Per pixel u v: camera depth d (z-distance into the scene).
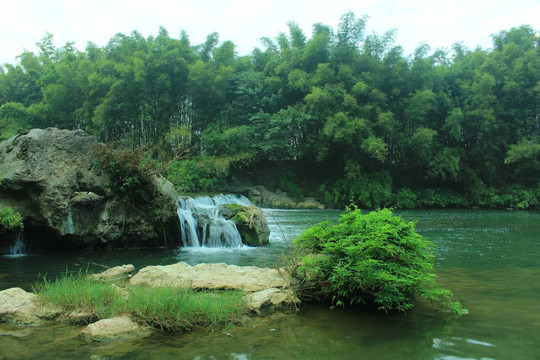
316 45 34.25
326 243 6.05
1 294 5.37
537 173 37.66
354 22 35.12
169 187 13.04
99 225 11.39
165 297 4.96
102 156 11.77
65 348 4.05
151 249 12.05
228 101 37.03
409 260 5.68
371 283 5.50
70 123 38.38
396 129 35.62
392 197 33.81
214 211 13.90
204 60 37.47
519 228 18.38
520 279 7.65
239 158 31.98
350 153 33.53
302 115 32.06
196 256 10.77
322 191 34.25
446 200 35.69
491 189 36.28
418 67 35.41
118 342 4.23
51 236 10.89
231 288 6.07
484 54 37.78
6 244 10.95
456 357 3.87
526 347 4.13
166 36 36.84
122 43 37.06
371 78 33.88
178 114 34.94
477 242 13.55
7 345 4.12
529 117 37.09
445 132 37.31
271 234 15.57
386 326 4.86
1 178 10.12
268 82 35.66
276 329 4.72
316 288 6.19
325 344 4.23
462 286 7.03
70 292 5.45
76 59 43.22
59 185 10.70
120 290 5.63
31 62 45.47
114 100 32.59
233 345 4.18
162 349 4.05
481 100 35.72
